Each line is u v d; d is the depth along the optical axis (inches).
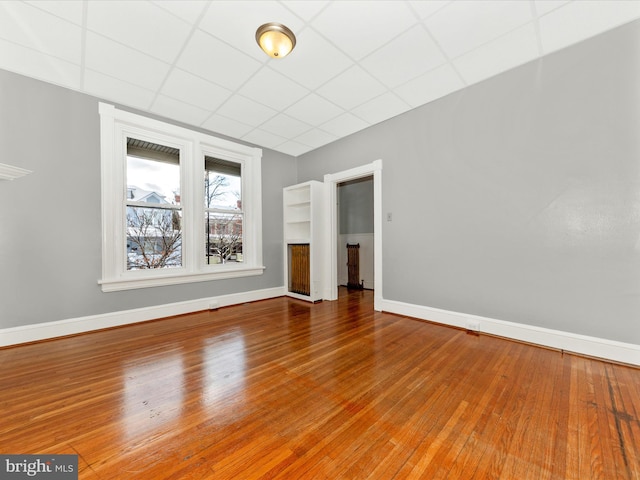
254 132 146.9
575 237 82.9
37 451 45.6
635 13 70.6
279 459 43.9
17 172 72.6
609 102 77.0
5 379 69.5
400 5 68.6
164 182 129.5
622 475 40.4
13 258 91.8
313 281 158.2
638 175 73.3
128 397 61.6
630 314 74.9
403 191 126.3
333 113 126.0
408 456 44.3
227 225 153.9
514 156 94.2
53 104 99.3
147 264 124.0
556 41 81.4
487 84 100.3
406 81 101.5
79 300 104.1
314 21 73.4
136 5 67.2
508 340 95.1
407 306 125.6
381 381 68.4
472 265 105.0
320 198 164.2
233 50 84.2
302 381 68.7
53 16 69.8
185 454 44.9
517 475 40.5
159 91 106.1
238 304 152.9
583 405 57.4
